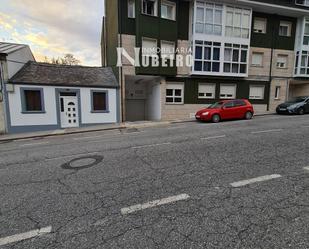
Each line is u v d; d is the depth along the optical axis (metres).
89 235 2.85
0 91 13.82
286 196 3.63
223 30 18.00
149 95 20.81
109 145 8.44
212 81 18.73
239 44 18.58
